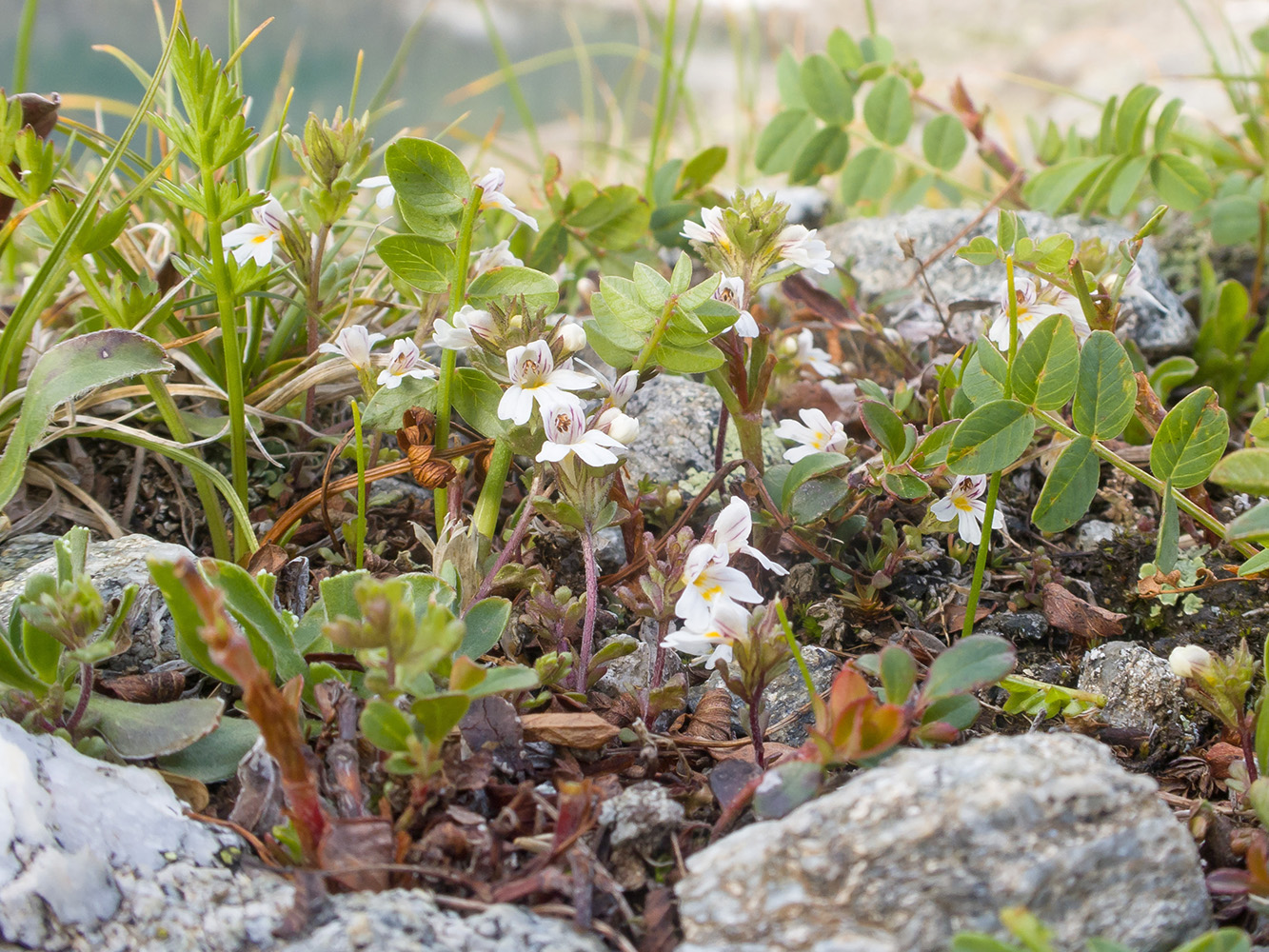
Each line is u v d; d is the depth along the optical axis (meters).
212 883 0.20
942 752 0.20
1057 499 0.23
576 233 0.29
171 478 0.26
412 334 0.27
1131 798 0.20
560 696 0.22
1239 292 0.29
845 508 0.25
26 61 0.30
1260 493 0.21
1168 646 0.25
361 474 0.24
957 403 0.25
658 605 0.22
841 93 0.35
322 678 0.21
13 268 0.31
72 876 0.19
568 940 0.20
